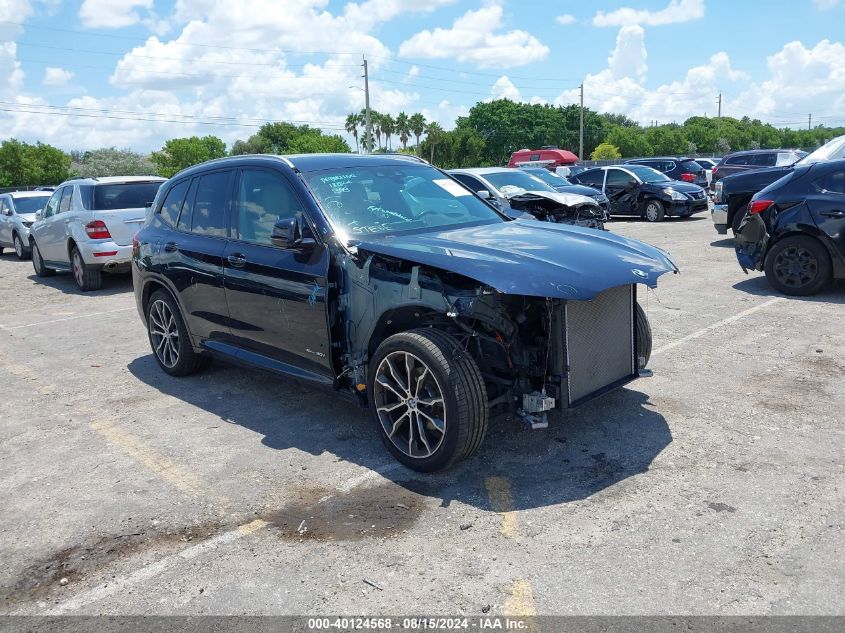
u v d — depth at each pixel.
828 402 4.98
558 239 4.45
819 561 3.10
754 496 3.70
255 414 5.31
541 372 4.11
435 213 4.98
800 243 8.34
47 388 6.25
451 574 3.13
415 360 4.05
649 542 3.30
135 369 6.74
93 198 11.19
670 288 9.25
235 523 3.68
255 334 5.13
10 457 4.71
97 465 4.51
